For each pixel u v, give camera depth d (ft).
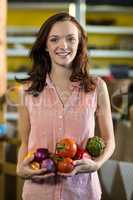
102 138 5.41
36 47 5.39
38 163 4.99
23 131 5.48
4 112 11.86
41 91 5.35
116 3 22.48
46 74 5.41
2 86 12.59
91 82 5.31
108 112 5.41
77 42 5.17
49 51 5.24
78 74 5.32
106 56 22.44
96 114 5.44
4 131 11.60
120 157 8.80
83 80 5.30
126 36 22.76
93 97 5.30
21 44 21.91
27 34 22.03
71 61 5.24
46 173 4.93
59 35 5.09
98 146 5.11
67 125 5.20
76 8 21.57
